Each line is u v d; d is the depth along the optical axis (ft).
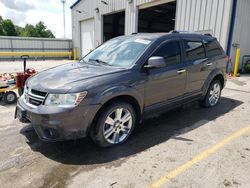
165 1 40.52
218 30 32.76
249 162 9.73
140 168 9.32
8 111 16.96
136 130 13.16
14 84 19.12
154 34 13.92
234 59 34.06
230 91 23.08
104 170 9.20
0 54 41.39
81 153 10.54
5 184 8.35
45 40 84.02
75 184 8.34
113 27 74.02
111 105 10.62
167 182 8.41
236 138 12.06
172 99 13.66
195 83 15.11
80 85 9.76
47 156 10.29
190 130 13.14
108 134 10.83
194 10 35.73
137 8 46.91
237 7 31.78
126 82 10.89
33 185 8.30
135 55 12.18
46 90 9.86
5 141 11.73
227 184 8.30
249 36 36.32
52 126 9.39
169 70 12.90
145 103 12.07
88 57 14.43
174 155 10.32
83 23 71.82
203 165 9.50
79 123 9.67
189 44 14.69
